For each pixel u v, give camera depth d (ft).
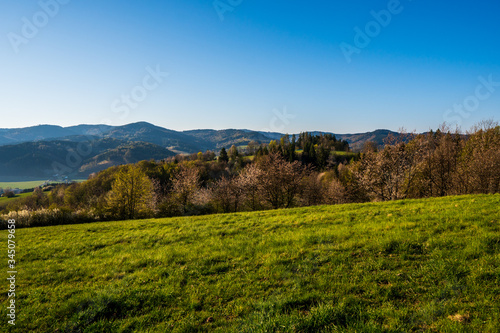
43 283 29.71
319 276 23.48
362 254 27.02
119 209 122.52
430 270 22.08
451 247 25.62
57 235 62.75
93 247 46.52
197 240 42.98
